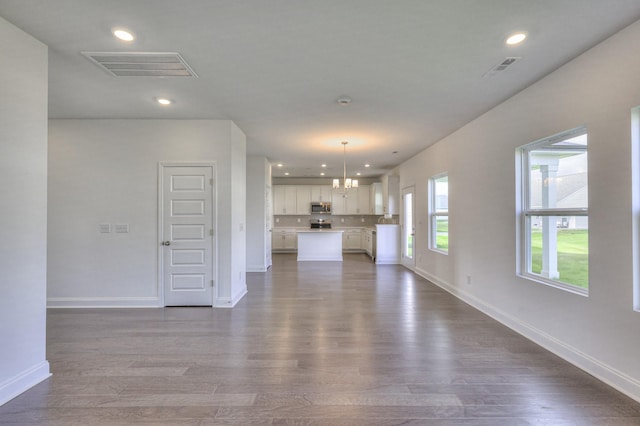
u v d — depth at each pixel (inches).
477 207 163.6
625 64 84.9
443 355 109.0
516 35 88.2
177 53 98.0
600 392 86.0
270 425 73.0
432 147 225.3
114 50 96.3
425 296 189.8
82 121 164.1
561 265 112.3
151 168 165.9
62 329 134.0
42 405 80.4
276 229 416.2
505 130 138.3
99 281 165.2
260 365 101.9
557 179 114.3
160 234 166.2
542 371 97.8
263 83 120.2
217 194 167.2
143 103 142.0
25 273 87.2
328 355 109.3
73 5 75.4
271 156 270.4
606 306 90.9
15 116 84.4
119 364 102.7
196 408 79.4
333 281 234.7
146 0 73.4
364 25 83.7
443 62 103.9
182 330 133.4
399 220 322.3
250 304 173.2
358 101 139.3
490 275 152.0
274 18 80.7
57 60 102.3
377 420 74.7
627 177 85.0
